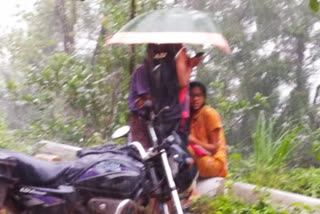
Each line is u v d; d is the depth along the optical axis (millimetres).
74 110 9367
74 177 4953
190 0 17156
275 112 17906
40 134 9234
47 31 13359
